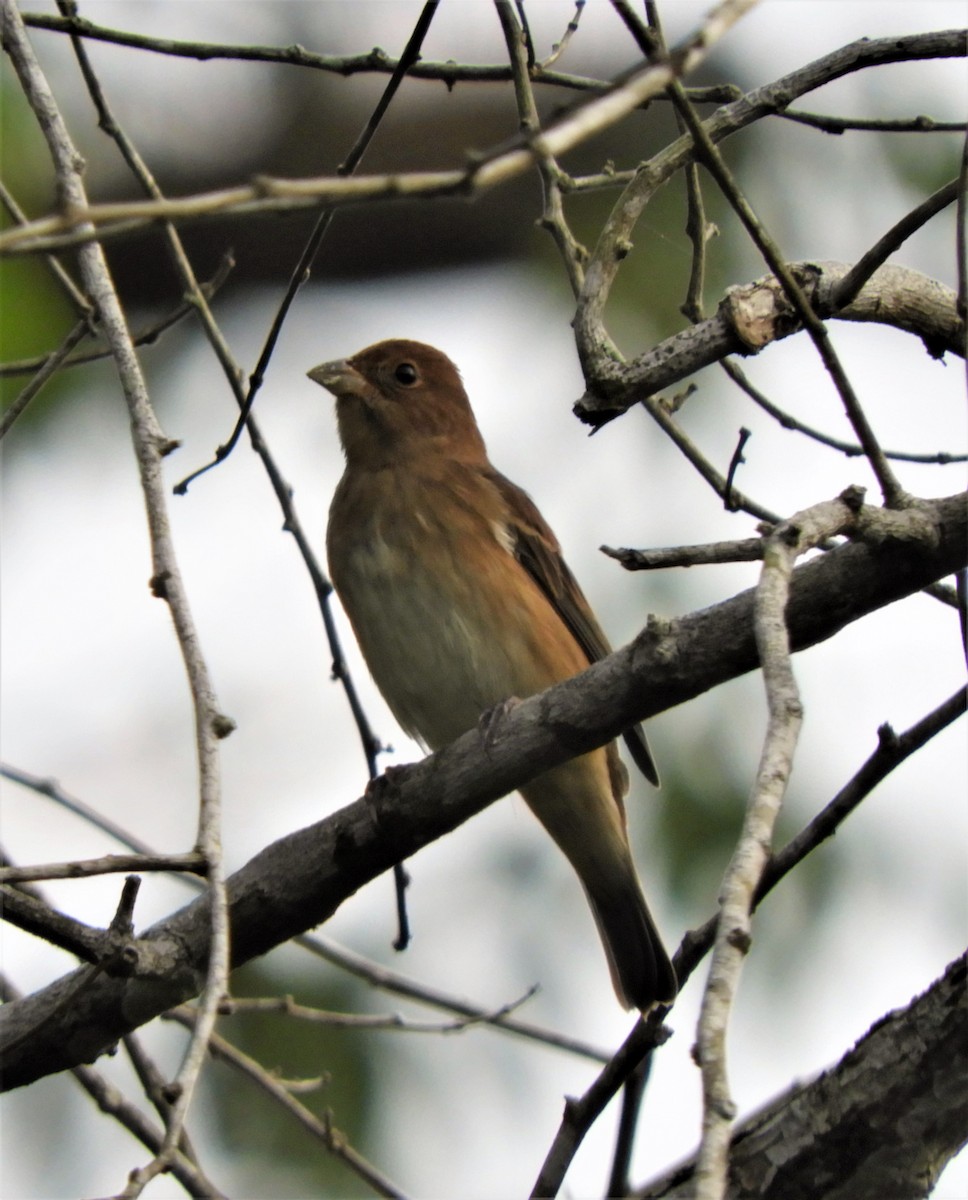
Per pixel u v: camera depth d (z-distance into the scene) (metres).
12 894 6.87
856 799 6.86
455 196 4.49
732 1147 6.88
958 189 6.82
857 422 6.70
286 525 9.37
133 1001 7.67
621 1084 7.16
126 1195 4.98
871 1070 6.79
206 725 6.54
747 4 4.80
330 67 8.80
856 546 6.85
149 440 7.23
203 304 8.84
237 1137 11.01
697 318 8.79
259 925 7.96
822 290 7.63
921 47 8.13
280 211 4.52
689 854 11.19
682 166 8.15
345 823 7.97
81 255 7.70
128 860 6.09
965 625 6.80
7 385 11.70
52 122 7.86
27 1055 7.67
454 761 7.83
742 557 6.54
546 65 8.81
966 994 6.70
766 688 5.26
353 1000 11.53
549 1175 7.13
